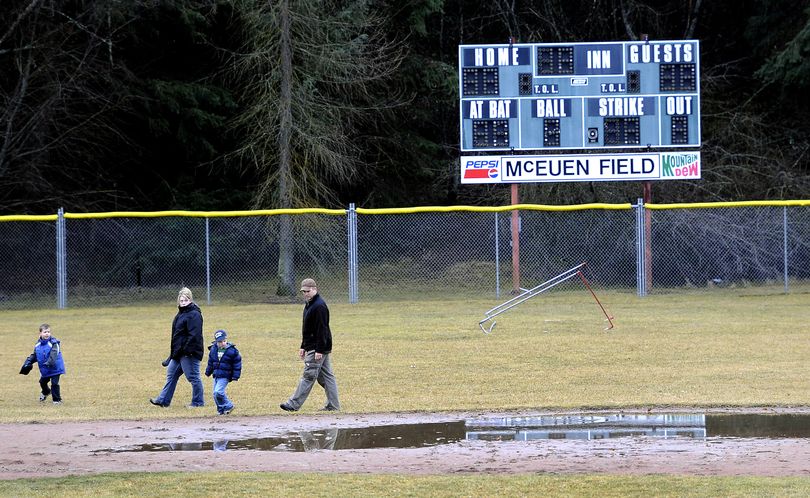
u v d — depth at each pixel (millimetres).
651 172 108312
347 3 133625
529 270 125750
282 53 117000
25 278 127000
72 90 125688
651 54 108375
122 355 74625
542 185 130125
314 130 122312
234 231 133250
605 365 67750
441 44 161750
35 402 56688
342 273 127625
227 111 138125
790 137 151250
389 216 141125
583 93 108312
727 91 163500
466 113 108312
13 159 125938
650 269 111125
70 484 36344
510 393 57875
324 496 34375
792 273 125375
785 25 149625
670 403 54062
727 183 133750
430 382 62000
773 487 34969
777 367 66125
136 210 141500
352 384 61531
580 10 168875
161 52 140625
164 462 40781
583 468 39094
